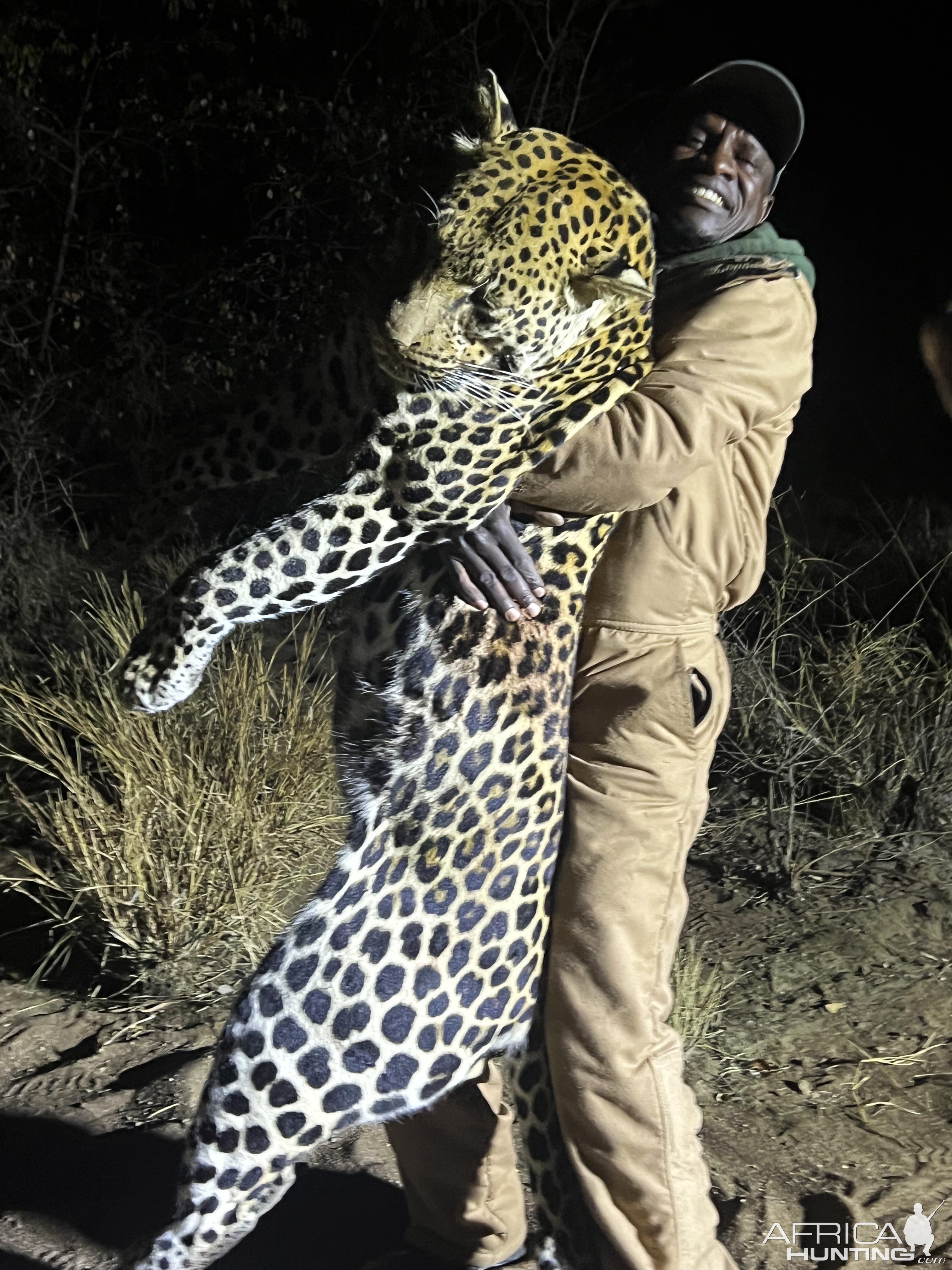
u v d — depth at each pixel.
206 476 2.29
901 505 8.45
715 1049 3.48
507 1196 2.69
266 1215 2.88
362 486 2.04
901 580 6.25
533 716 2.21
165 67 9.37
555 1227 2.33
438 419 2.00
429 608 2.19
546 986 2.27
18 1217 2.84
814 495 8.91
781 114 2.41
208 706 4.19
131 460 7.11
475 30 9.83
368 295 2.07
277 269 9.02
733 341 2.17
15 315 8.62
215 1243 2.19
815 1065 3.45
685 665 2.27
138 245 8.85
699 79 2.43
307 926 2.17
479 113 2.11
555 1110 2.31
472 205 1.98
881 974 3.84
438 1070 2.20
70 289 8.52
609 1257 2.24
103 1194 2.91
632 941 2.21
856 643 5.02
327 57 9.98
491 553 2.11
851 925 4.06
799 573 5.73
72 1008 3.62
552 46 10.09
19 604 5.72
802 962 3.88
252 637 4.53
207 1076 3.24
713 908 4.18
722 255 2.41
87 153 8.63
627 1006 2.20
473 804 2.18
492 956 2.21
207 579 2.06
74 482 7.28
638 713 2.24
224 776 3.91
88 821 3.82
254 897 3.79
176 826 3.73
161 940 3.70
